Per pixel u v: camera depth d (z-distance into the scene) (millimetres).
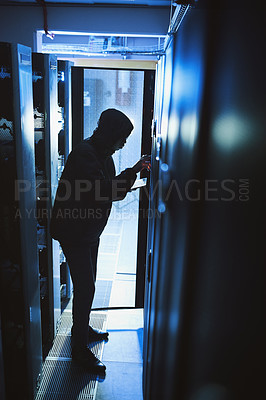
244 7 457
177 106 1048
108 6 2611
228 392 469
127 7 2607
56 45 3086
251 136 417
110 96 3027
